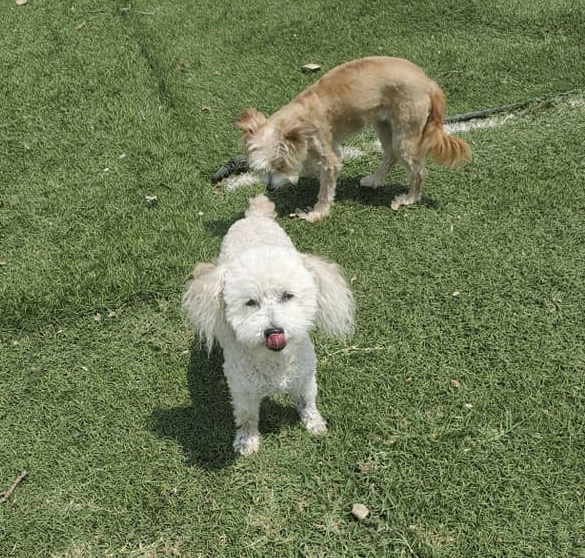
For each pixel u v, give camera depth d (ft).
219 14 7.48
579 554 2.95
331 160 4.75
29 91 6.28
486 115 5.78
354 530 3.11
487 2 7.17
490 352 3.77
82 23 7.41
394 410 3.55
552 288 4.08
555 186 4.78
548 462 3.26
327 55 6.70
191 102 6.04
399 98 4.52
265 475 3.35
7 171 5.41
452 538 3.06
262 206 4.02
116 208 4.99
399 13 7.19
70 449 3.57
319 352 3.86
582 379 3.58
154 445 3.54
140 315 4.24
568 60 6.27
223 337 3.16
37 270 4.54
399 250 4.48
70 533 3.24
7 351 4.09
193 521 3.22
